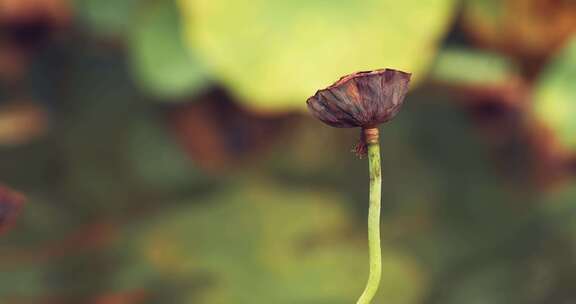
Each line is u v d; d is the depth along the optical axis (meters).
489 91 3.75
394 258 3.77
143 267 3.81
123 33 3.78
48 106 4.15
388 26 3.18
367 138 1.88
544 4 3.56
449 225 3.88
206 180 4.05
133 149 4.09
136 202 4.04
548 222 3.76
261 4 3.22
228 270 3.77
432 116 3.97
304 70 3.18
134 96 4.10
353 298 3.68
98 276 3.80
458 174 3.95
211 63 3.25
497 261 3.73
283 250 3.81
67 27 3.94
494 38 3.66
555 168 3.74
